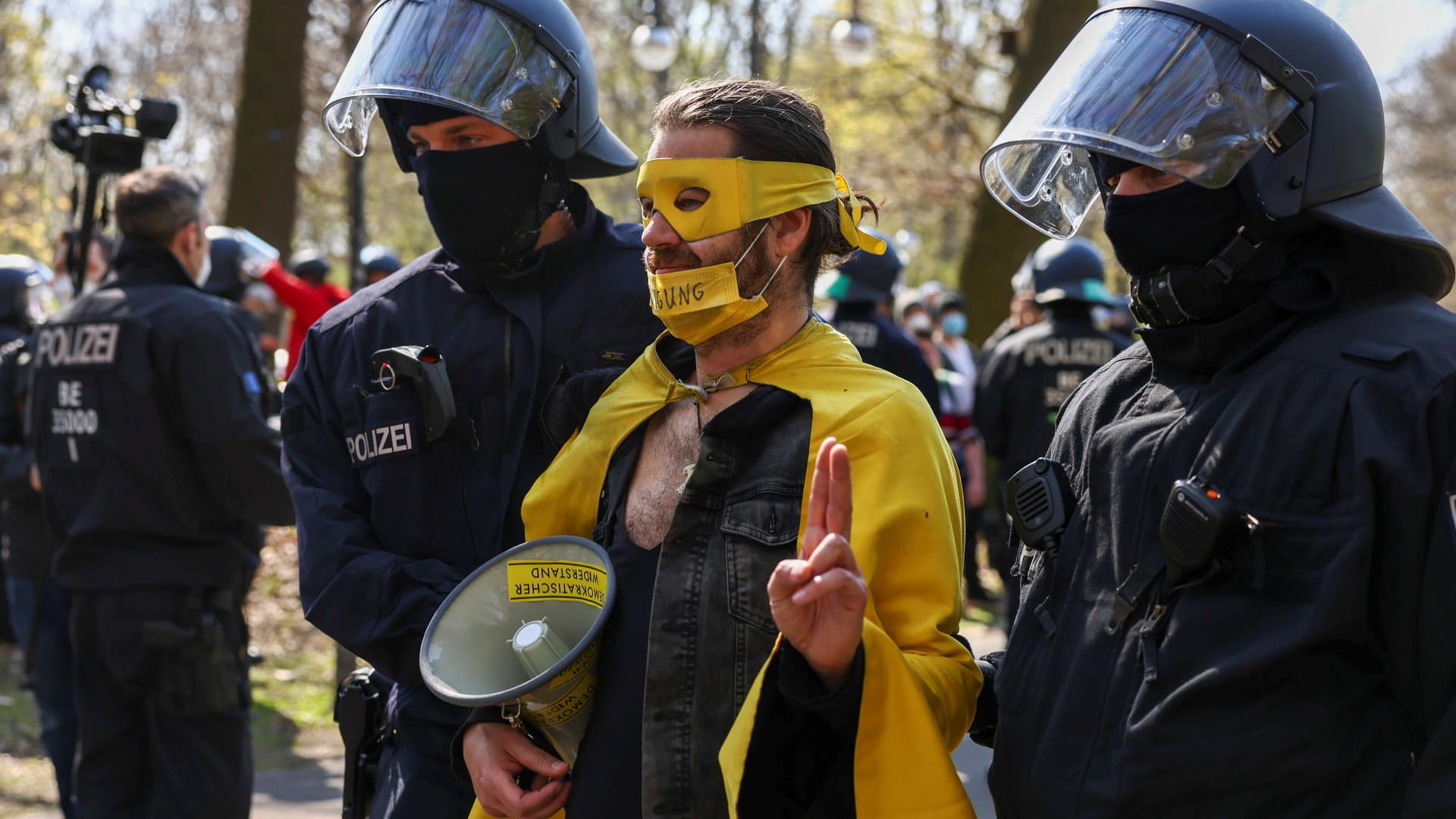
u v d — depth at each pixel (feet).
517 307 8.34
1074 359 22.11
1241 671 5.15
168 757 12.34
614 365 8.39
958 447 31.50
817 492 5.57
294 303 27.55
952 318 39.11
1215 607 5.30
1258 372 5.49
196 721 12.39
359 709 8.82
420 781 8.03
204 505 12.50
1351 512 5.09
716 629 6.30
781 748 5.94
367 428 8.24
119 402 12.25
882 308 23.12
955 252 90.68
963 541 6.64
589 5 63.52
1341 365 5.29
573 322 8.41
